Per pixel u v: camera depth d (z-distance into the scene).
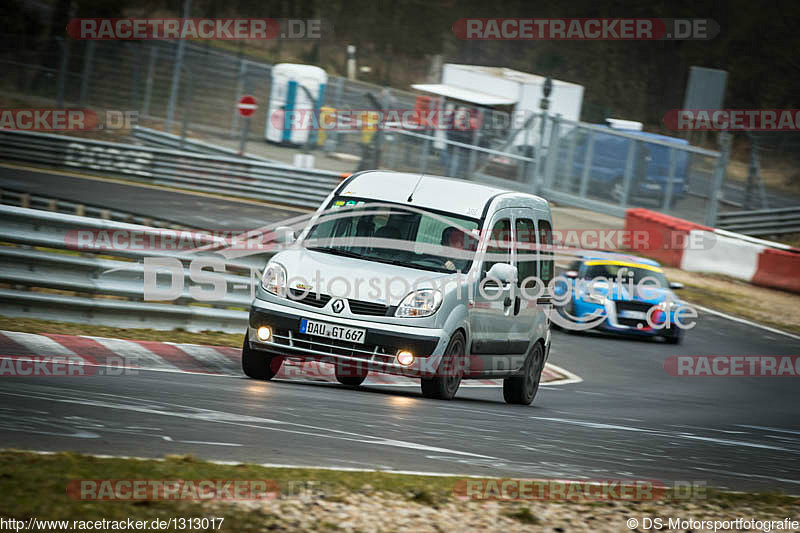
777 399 48.72
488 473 19.44
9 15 153.12
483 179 115.94
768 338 69.31
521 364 36.53
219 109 141.25
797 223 123.56
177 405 22.72
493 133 115.75
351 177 35.03
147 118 137.88
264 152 131.25
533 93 124.12
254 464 16.97
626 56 193.62
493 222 33.59
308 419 23.17
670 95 189.62
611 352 58.16
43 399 21.17
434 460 20.11
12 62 141.12
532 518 15.95
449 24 195.88
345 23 191.88
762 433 35.06
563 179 112.56
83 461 15.56
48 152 112.56
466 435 24.20
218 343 38.69
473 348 32.47
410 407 28.58
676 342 63.44
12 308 35.59
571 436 26.98
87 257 37.88
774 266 92.00
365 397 30.00
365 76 183.12
